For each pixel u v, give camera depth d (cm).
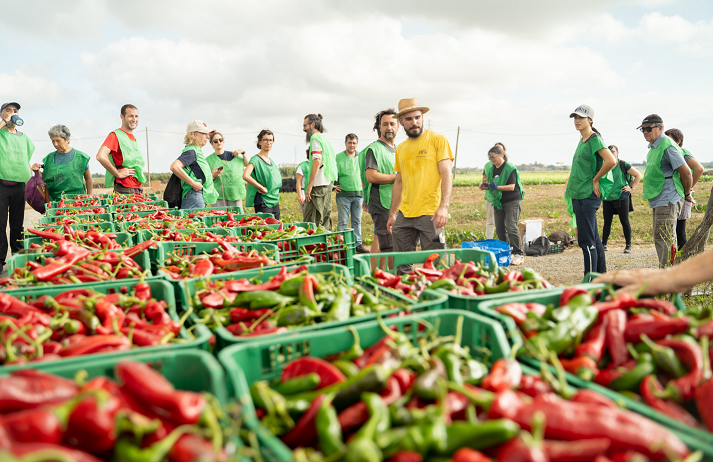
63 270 356
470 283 314
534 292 257
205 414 137
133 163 950
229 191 1120
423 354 182
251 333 243
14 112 905
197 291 297
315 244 473
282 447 137
